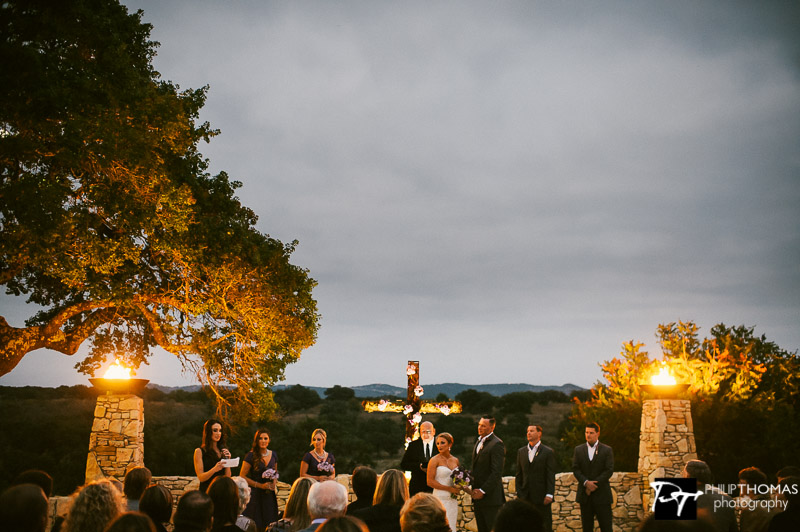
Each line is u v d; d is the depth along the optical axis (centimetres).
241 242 1420
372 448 2861
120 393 1024
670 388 1072
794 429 1277
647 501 1048
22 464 2208
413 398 1064
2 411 2798
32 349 1368
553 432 3097
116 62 1210
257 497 815
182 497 363
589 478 920
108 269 1184
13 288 1470
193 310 1354
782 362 1425
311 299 1487
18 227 1068
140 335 1575
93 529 351
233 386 1484
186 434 2816
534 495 870
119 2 1372
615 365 1469
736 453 1288
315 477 828
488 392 4291
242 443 2503
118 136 1127
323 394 4334
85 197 1245
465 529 1030
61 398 3316
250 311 1392
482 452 844
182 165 1419
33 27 1199
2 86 1063
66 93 1091
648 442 1073
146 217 1177
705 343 1459
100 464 984
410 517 329
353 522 278
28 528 291
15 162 1205
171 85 1412
